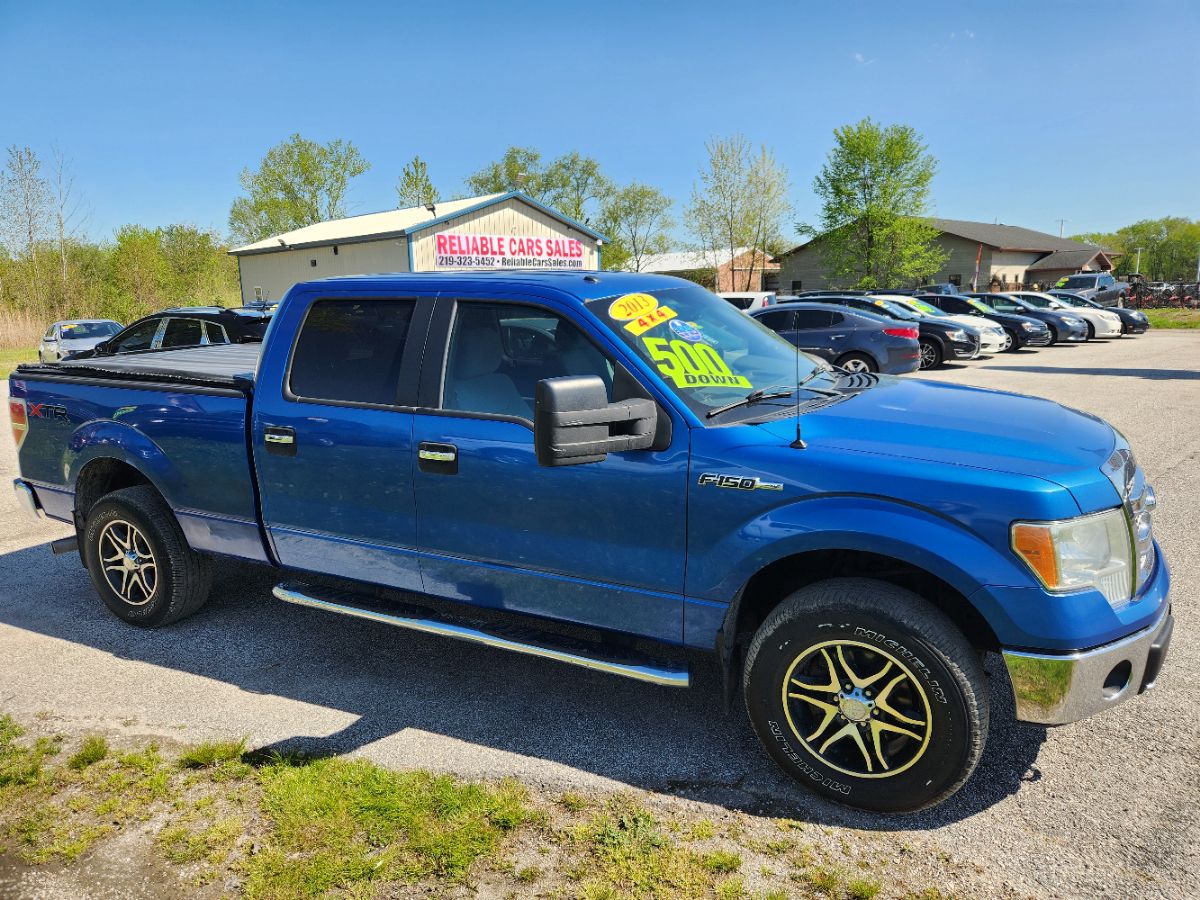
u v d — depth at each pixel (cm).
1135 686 256
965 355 1720
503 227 2988
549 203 7388
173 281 4097
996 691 350
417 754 312
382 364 342
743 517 270
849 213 4181
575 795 284
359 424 339
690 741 319
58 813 281
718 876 244
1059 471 248
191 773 303
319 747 318
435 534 330
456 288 332
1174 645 390
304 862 252
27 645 418
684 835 262
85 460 431
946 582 248
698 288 384
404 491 332
